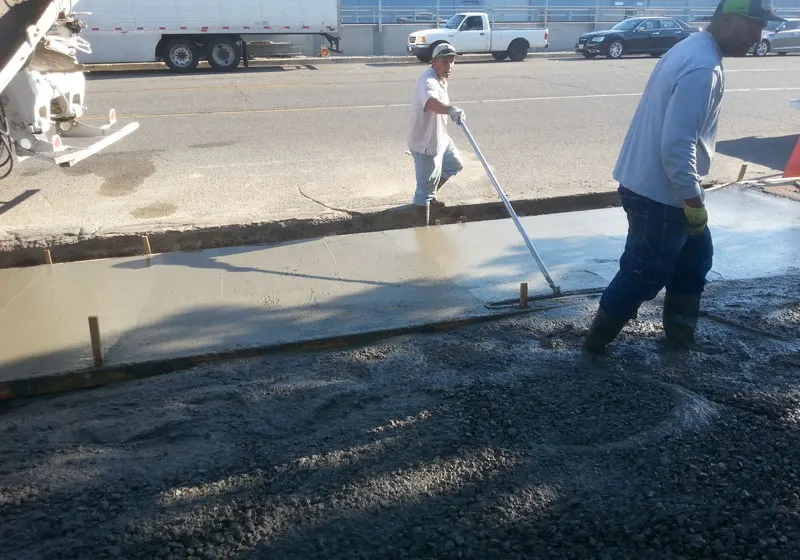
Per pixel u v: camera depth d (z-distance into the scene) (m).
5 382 3.63
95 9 18.52
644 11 34.16
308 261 5.36
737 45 3.22
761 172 7.87
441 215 6.48
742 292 4.64
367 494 2.66
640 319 4.25
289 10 19.66
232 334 4.15
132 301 4.66
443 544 2.41
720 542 2.38
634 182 3.40
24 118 6.27
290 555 2.37
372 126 10.58
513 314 4.39
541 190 7.05
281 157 8.66
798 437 2.98
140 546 2.41
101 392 3.68
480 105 12.52
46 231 5.76
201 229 5.84
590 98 13.38
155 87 15.16
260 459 2.91
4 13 5.40
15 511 2.62
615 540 2.41
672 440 2.97
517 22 29.59
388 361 3.83
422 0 32.72
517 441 2.98
